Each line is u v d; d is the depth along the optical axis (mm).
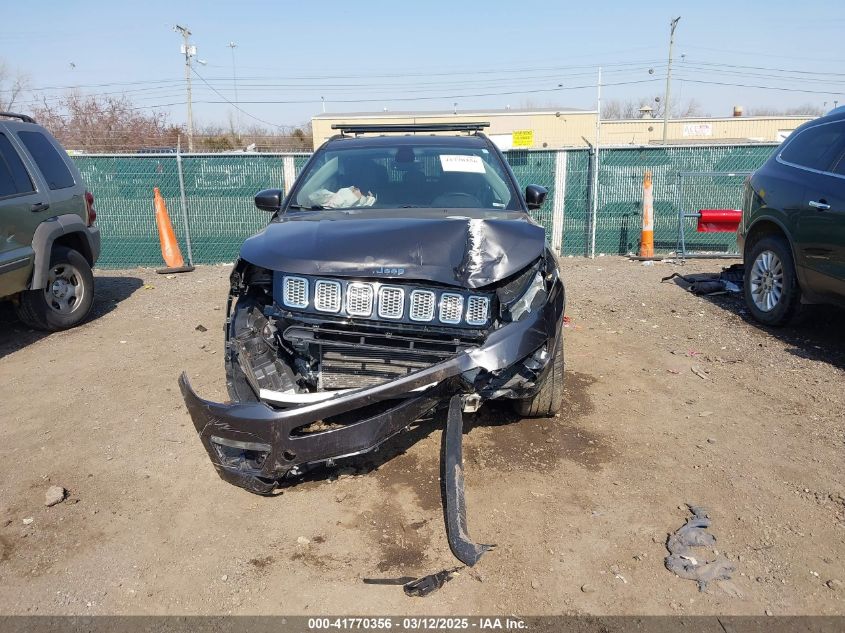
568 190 10938
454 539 2994
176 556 3133
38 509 3516
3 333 6617
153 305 7773
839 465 3828
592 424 4375
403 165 4703
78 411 4699
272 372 3510
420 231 3482
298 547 3170
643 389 4965
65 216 6672
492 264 3318
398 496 3553
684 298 7734
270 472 3164
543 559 3053
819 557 3045
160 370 5480
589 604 2781
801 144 6293
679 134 45906
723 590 2844
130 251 10625
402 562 3051
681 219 10523
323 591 2879
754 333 6320
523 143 34562
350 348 3385
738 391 4914
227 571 3020
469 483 3662
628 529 3266
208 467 3914
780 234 6336
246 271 3678
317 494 3590
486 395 3369
